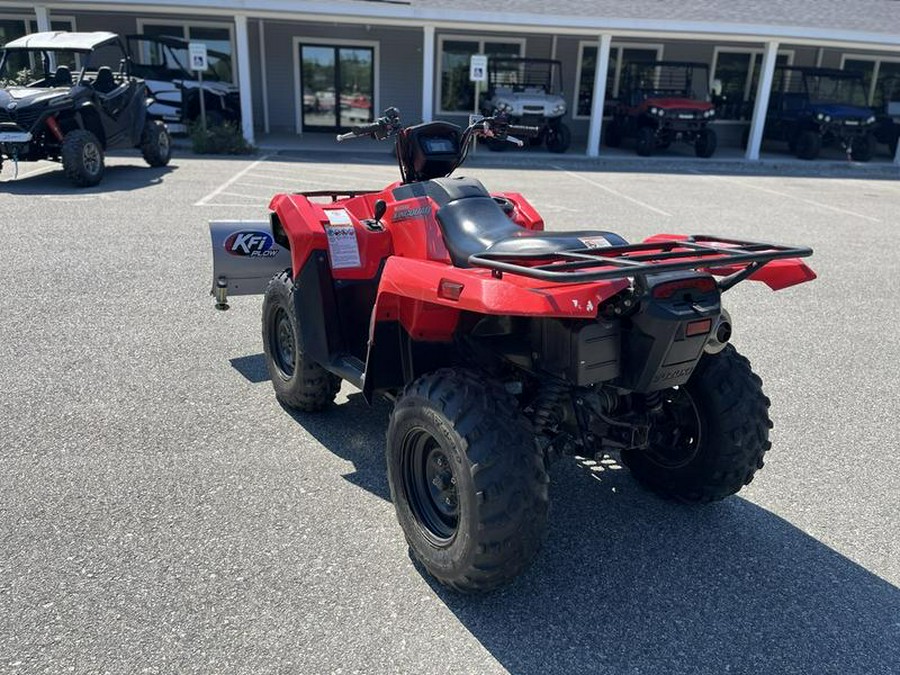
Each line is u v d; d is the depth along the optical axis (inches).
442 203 131.0
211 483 137.7
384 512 131.0
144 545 118.5
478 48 845.8
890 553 125.3
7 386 174.6
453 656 98.3
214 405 169.9
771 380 199.8
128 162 553.9
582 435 114.4
